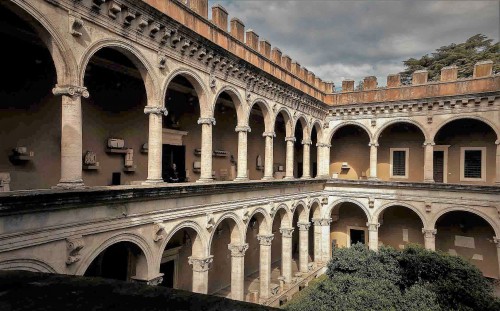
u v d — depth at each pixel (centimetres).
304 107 2856
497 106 2517
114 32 1238
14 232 899
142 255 1376
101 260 1672
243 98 2066
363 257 1944
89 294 293
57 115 1441
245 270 2842
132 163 1784
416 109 2844
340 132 3519
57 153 1435
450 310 1515
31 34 1321
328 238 3177
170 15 1479
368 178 3080
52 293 294
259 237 2309
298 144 3709
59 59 1065
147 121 1923
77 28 1098
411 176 3130
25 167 1319
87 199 1086
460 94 2631
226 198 1873
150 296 288
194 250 1706
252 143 2970
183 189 1520
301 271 2834
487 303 1611
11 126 1279
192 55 1633
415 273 1819
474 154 2848
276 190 2409
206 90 1742
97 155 1619
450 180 2939
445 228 2991
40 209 959
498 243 2472
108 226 1191
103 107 1661
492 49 4219
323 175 3244
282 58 2575
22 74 1322
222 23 1847
